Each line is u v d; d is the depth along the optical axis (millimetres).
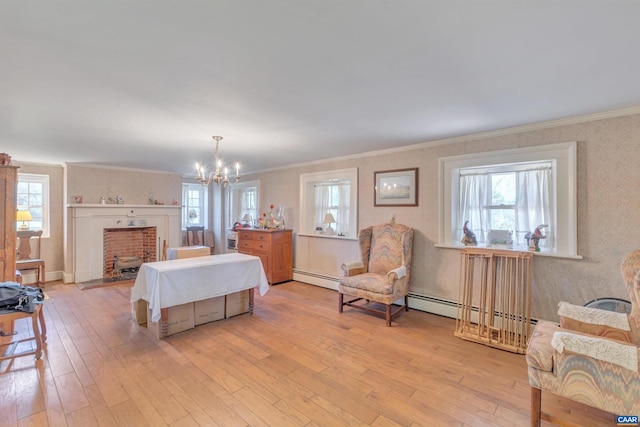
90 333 3119
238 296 3699
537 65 1774
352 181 4625
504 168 3373
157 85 2029
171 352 2711
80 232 5277
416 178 3908
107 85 2025
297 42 1523
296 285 5223
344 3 1223
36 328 2529
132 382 2230
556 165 2895
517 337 2777
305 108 2496
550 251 3025
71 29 1396
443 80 1977
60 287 4930
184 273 3121
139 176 6086
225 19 1329
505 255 2939
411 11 1279
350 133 3326
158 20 1334
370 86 2066
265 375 2340
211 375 2336
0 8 1229
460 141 3525
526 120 2859
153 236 6219
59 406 1949
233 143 3791
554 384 1675
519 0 1210
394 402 2020
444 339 3020
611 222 2631
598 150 2680
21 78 1911
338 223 5031
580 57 1681
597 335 1992
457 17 1323
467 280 3207
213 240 7715
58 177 5430
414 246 3943
